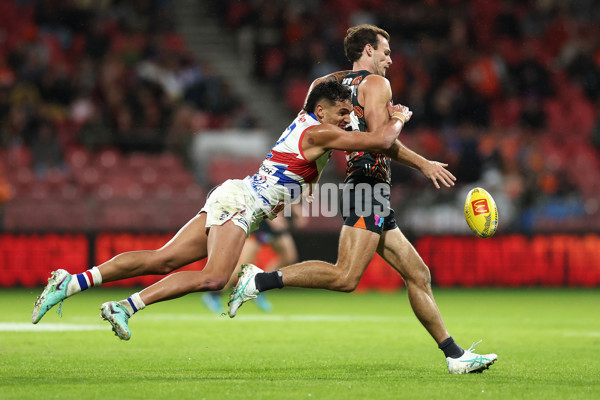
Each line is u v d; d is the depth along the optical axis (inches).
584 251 2512.3
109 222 2383.1
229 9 3314.5
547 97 3206.2
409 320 1599.4
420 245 2470.5
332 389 753.6
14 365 933.2
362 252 867.4
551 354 1091.3
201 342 1211.2
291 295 2322.8
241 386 768.3
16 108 2682.1
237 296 832.9
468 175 2706.7
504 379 844.0
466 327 1483.8
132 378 826.8
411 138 2785.4
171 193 2509.8
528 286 2488.9
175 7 3324.3
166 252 857.5
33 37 3036.4
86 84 2864.2
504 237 2488.9
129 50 2952.8
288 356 1050.1
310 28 3225.9
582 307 1945.1
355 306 1961.1
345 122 877.8
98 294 2230.6
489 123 3068.4
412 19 3346.5
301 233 2404.0
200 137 2672.2
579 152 2957.7
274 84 3134.8
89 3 3164.4
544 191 2657.5
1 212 2367.1
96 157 2623.0
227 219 845.8
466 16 3385.8
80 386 760.3
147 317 1641.2
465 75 3161.9
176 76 2962.6
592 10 3526.1
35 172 2541.8
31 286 2303.2
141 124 2795.3
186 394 716.7
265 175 877.8
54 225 2368.4
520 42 3378.4
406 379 836.6
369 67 937.5
